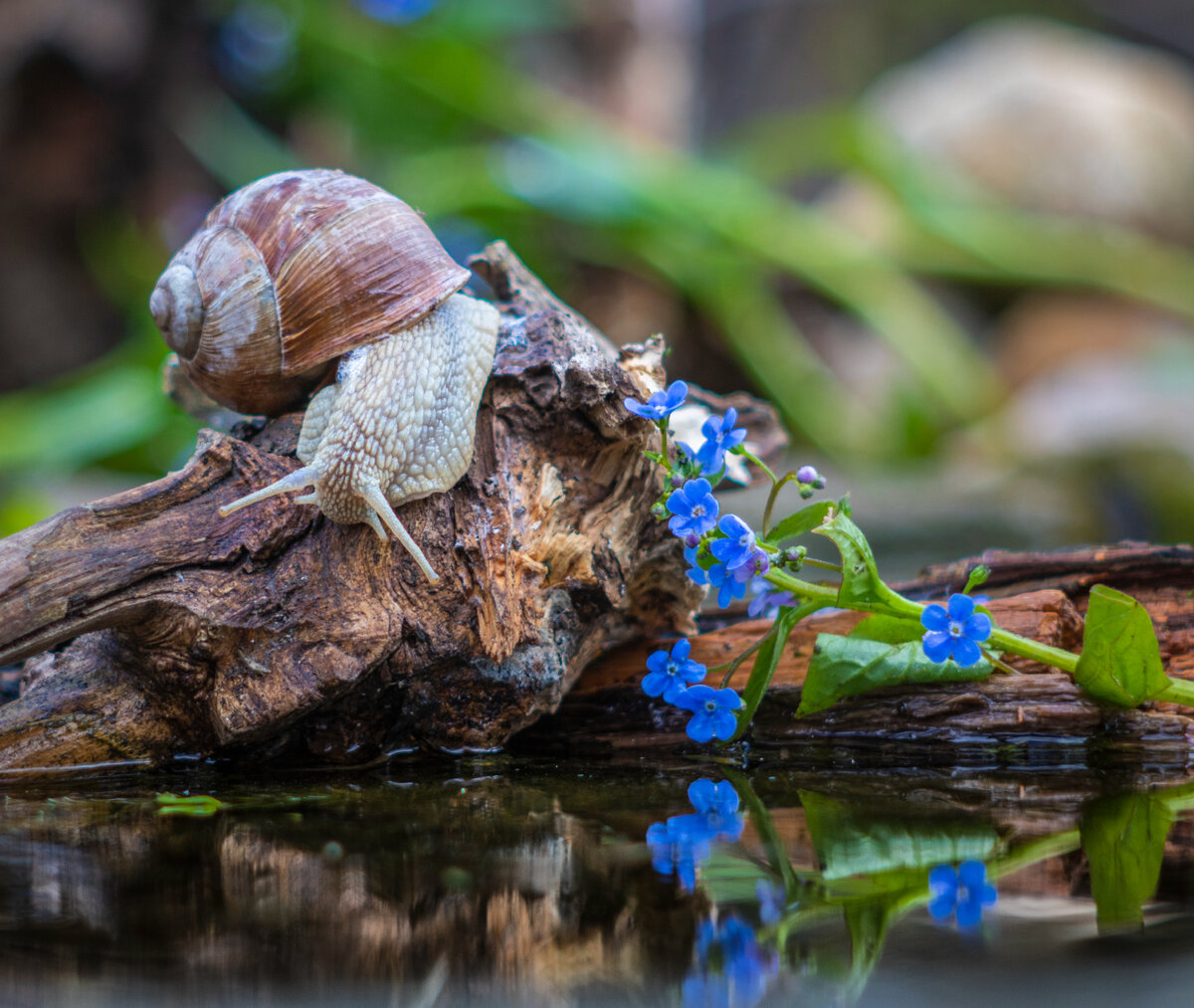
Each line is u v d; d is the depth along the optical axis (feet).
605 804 2.14
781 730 2.24
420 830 2.10
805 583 2.19
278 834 2.10
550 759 2.22
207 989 1.95
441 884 2.05
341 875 2.06
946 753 2.21
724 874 2.06
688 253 5.19
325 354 2.21
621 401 2.22
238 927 2.02
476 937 2.02
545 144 5.09
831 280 5.26
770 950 2.01
